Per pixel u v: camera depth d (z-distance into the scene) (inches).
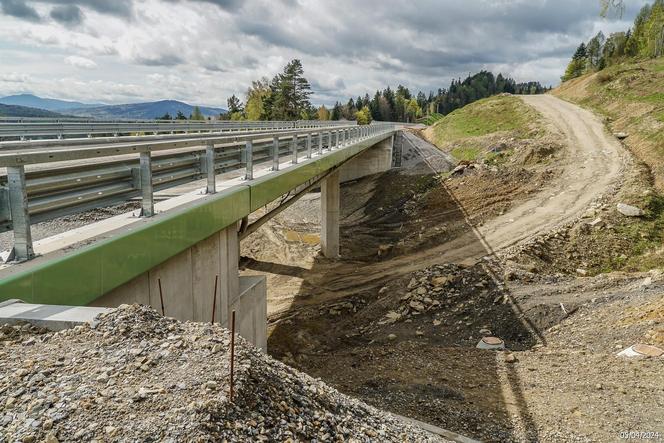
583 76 2640.3
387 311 665.0
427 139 2183.8
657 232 807.7
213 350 142.0
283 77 3198.8
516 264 722.2
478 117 2066.9
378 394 391.2
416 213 1169.4
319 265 957.8
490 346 495.8
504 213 995.9
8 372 123.2
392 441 156.3
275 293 805.9
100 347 138.6
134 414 110.1
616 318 484.4
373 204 1348.4
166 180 281.7
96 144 375.6
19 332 145.9
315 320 664.4
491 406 343.6
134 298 235.1
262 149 450.6
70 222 279.9
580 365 398.9
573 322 514.3
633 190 946.1
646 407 304.3
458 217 1045.8
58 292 175.8
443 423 324.5
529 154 1309.1
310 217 1270.9
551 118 1700.3
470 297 639.1
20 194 169.2
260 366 144.5
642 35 3073.3
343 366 487.8
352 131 961.5
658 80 1806.1
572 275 719.7
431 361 466.6
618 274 644.7
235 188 344.8
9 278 155.2
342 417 153.6
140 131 927.0
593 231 825.5
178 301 279.0
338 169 904.3
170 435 104.4
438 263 808.3
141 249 226.1
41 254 181.8
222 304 343.3
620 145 1273.4
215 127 1224.2
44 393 115.0
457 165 1438.2
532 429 302.4
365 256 990.4
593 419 302.2
